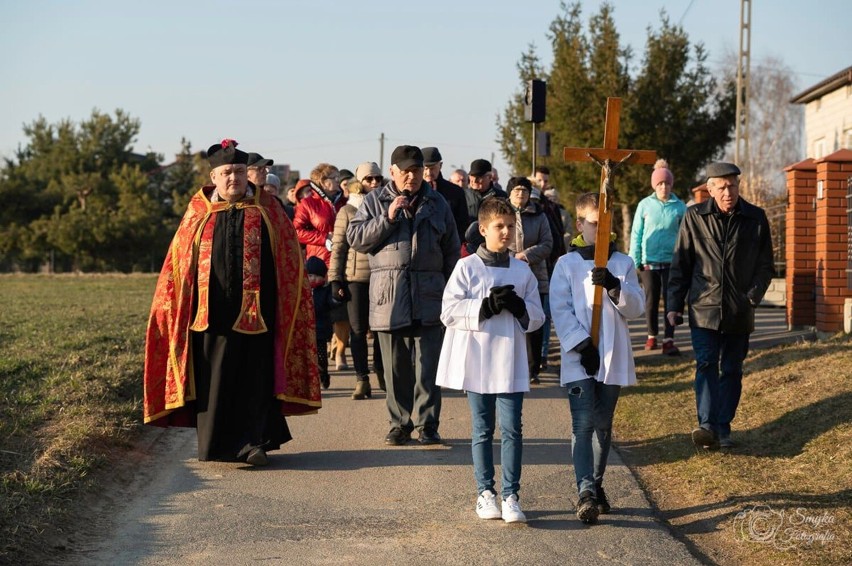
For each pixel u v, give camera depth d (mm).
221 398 7355
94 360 11234
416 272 8070
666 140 32844
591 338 6125
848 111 32344
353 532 5980
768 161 58844
